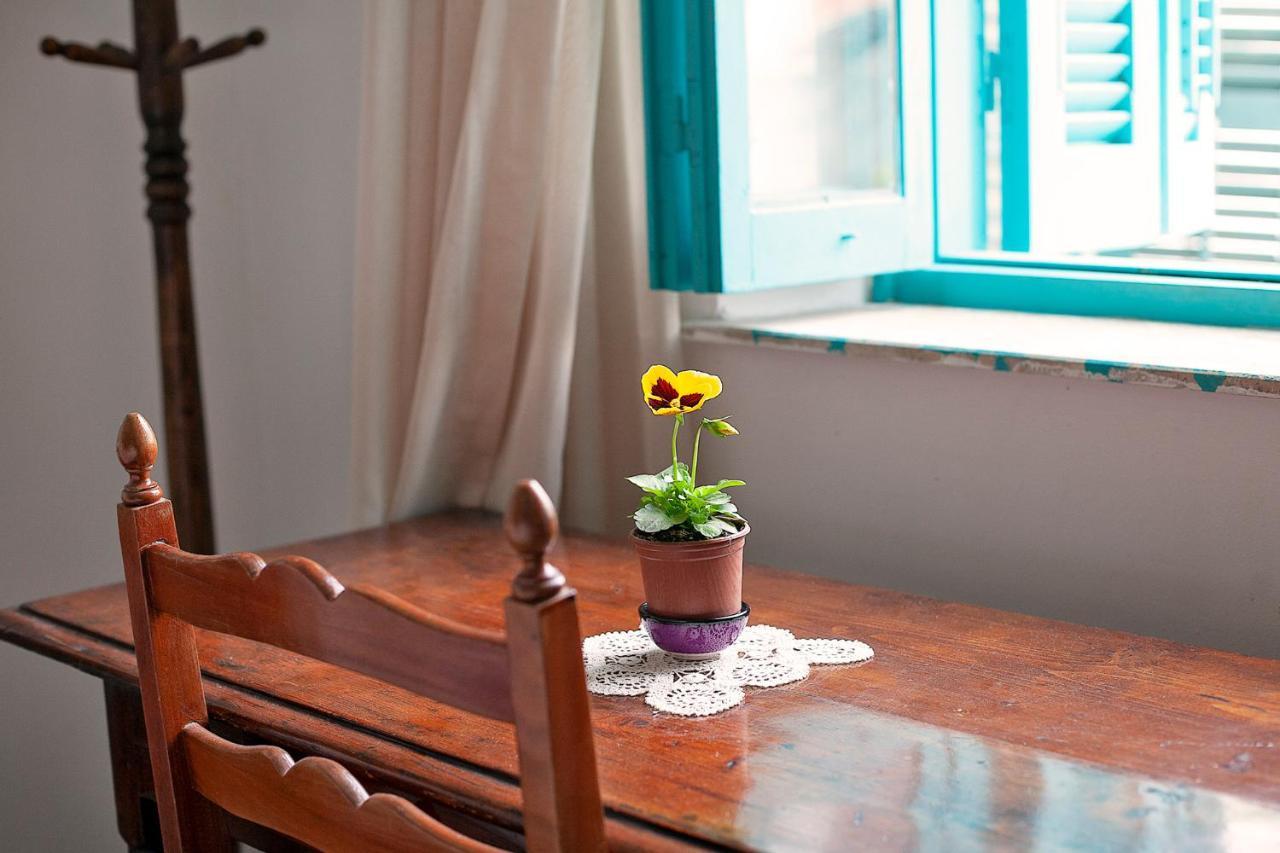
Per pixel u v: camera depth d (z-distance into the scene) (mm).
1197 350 2154
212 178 3070
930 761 1667
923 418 2312
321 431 3053
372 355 2547
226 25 3049
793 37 2479
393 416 2582
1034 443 2217
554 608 1448
